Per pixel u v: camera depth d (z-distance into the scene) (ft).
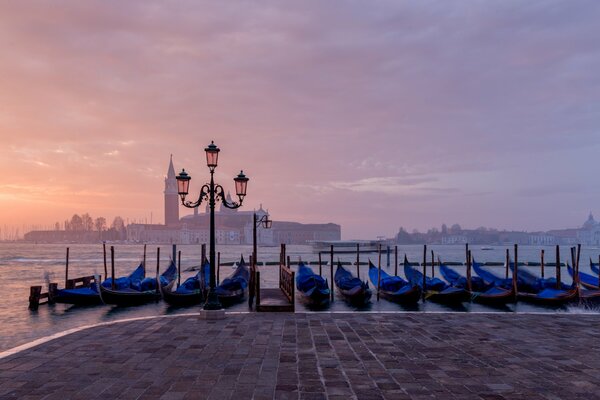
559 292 81.41
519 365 27.61
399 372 26.07
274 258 341.82
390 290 89.30
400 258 338.54
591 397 22.12
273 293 64.28
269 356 29.43
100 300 83.61
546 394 22.49
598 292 80.02
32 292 79.30
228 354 29.89
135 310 77.61
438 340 34.35
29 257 326.85
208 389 23.03
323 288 84.48
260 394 22.35
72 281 94.17
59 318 71.15
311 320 42.75
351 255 390.83
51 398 21.74
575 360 28.78
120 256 351.05
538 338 35.22
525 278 90.33
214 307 43.14
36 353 30.04
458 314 46.55
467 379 24.84
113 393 22.44
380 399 21.75
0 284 132.36
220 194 47.62
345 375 25.40
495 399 21.83
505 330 38.34
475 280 91.45
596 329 38.93
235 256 363.97
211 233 44.39
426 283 93.76
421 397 22.04
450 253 480.23
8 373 25.64
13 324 66.54
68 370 26.25
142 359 28.60
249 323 41.04
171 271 107.24
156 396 22.03
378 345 32.65
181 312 75.36
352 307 81.51
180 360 28.37
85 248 623.36
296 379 24.64
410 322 41.88
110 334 36.04
